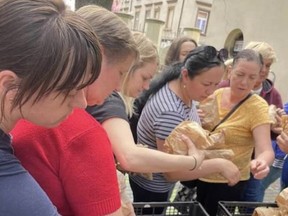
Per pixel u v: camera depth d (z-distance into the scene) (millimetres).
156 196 1690
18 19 533
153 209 1333
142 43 1532
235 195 1878
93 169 740
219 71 1585
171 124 1536
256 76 1823
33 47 528
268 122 1788
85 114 792
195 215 1359
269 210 1393
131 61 993
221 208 1440
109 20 954
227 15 9852
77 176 731
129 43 963
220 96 1949
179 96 1629
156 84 1696
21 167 587
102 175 747
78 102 621
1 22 531
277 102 2588
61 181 739
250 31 8867
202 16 16672
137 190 1705
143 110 1693
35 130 738
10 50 525
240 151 1840
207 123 1862
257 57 1832
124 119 1148
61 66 548
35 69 531
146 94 1730
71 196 741
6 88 544
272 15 8133
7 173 562
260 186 2363
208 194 1879
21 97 548
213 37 10430
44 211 568
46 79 542
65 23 567
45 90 552
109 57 938
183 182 1927
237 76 1804
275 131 1926
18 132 745
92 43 594
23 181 570
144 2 20859
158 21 6160
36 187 581
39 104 570
